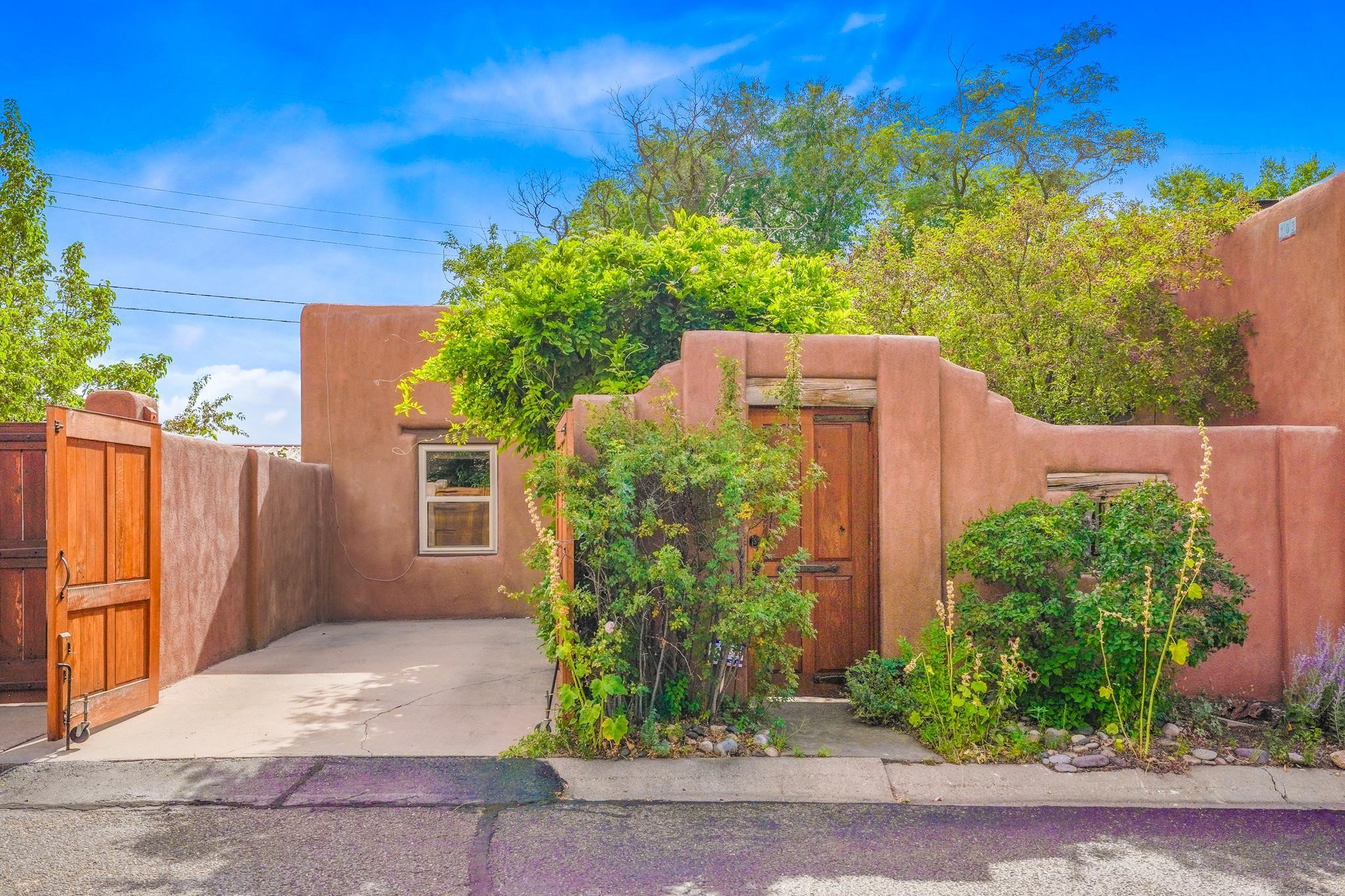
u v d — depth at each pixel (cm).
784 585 621
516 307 862
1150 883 431
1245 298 859
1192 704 670
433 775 555
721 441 627
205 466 890
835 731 639
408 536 1283
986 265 1132
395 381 1293
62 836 472
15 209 1551
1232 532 731
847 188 2892
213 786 537
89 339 1609
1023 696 647
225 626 934
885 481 721
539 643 1044
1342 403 733
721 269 891
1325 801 550
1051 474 735
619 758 575
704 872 438
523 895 413
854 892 419
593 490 637
